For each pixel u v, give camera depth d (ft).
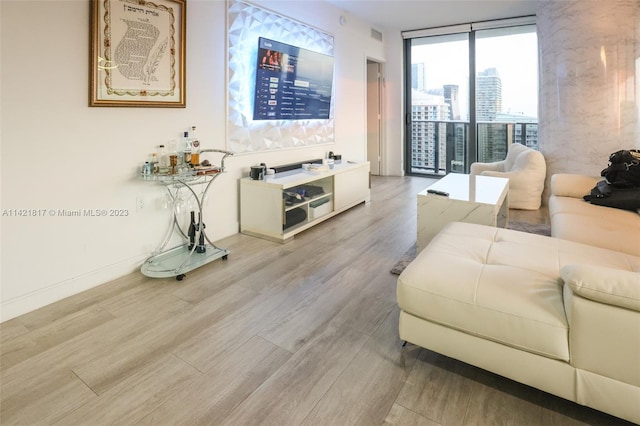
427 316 5.13
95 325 6.67
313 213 12.41
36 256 7.21
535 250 6.09
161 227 9.53
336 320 6.82
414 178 22.13
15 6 6.59
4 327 6.61
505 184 10.66
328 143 16.19
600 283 4.00
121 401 4.88
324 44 15.38
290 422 4.53
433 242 6.59
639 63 12.57
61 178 7.46
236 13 10.97
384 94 22.49
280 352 5.90
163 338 6.28
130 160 8.64
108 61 7.89
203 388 5.11
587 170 13.61
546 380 4.47
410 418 4.59
